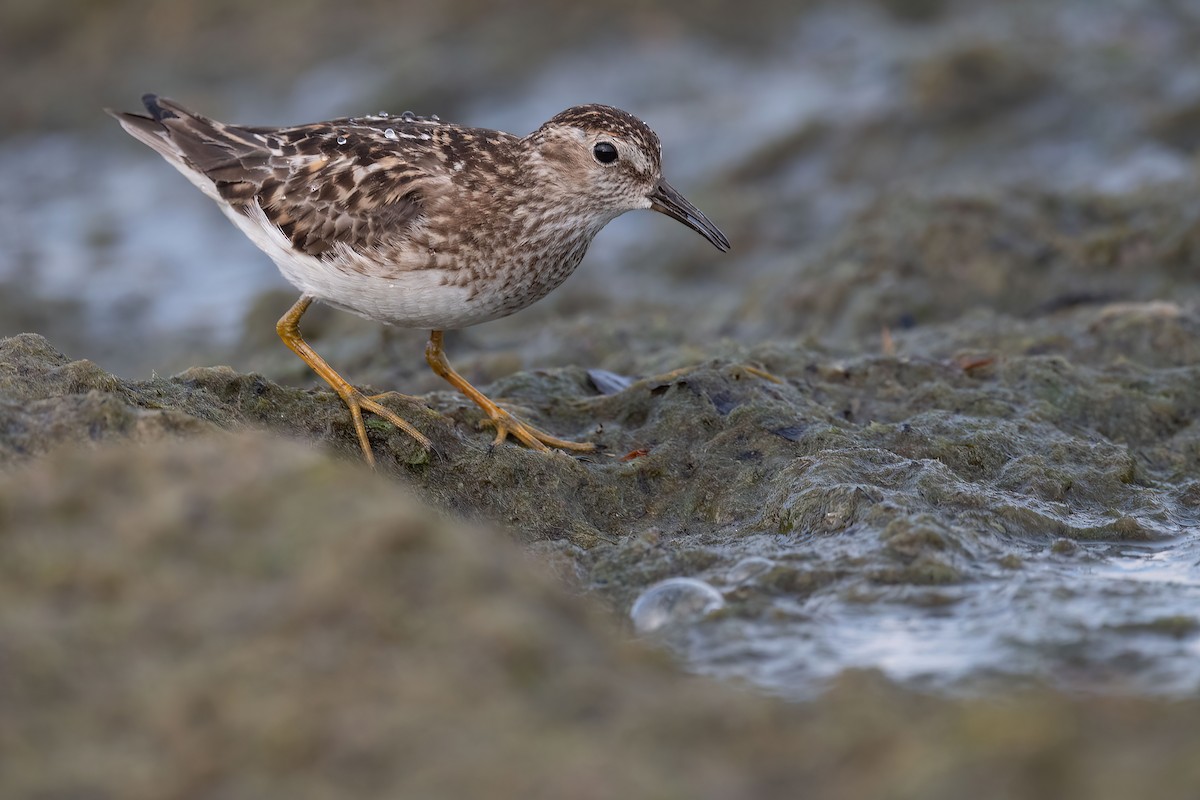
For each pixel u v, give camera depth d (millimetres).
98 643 6426
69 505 7184
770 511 10438
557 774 5832
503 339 18297
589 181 12102
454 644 6469
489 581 6910
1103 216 19062
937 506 10273
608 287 22750
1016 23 29656
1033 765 5871
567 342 17438
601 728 6246
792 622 8570
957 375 13000
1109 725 6379
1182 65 25719
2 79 33625
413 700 6141
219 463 7426
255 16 33438
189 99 31875
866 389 12812
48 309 23328
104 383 9586
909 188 20469
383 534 6848
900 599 8883
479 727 6066
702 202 25062
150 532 6961
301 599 6602
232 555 6859
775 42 31766
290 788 5742
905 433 11406
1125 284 17859
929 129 25266
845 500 10094
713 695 6785
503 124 29922
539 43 31578
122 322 23266
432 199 11359
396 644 6453
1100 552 9961
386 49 32031
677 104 29984
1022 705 6555
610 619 8789
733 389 11977
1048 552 9852
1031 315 17859
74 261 26125
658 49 31453
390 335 17422
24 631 6426
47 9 34344
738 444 11297
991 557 9547
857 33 31578
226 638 6449
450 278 11516
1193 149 23500
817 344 15289
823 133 25984
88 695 6176
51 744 5941
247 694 6141
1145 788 5699
